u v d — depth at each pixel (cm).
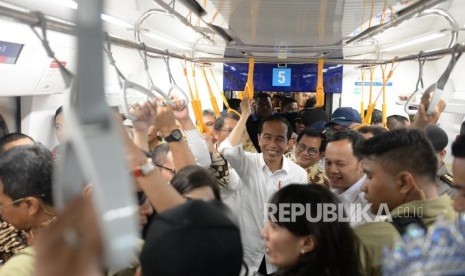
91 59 39
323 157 257
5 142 177
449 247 53
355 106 506
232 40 272
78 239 38
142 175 104
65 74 65
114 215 36
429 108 135
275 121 224
